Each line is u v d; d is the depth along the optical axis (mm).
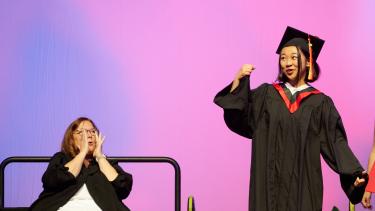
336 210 11328
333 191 17688
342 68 18109
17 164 17266
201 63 17812
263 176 10703
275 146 10719
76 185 11242
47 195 11219
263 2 17875
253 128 10852
